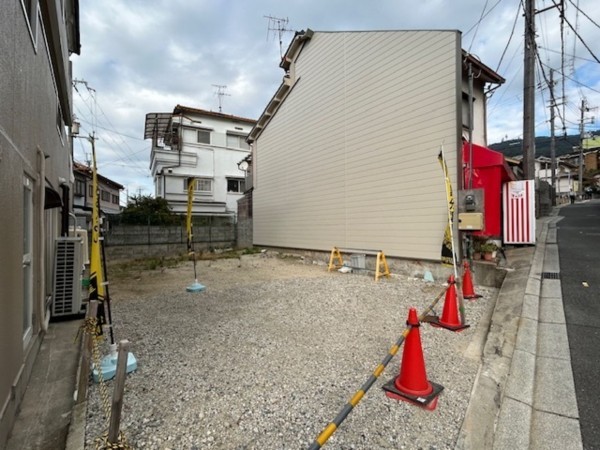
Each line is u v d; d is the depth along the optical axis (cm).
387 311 477
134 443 203
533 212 728
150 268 988
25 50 280
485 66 764
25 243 308
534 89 928
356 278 736
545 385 259
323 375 290
